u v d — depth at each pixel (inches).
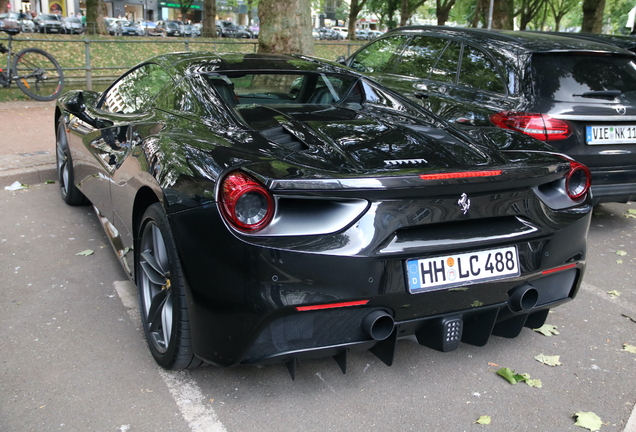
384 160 86.4
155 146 99.0
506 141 105.7
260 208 76.9
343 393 95.3
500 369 103.5
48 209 184.2
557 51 177.5
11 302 122.2
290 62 132.0
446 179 82.4
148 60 140.1
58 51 530.6
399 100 125.8
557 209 95.7
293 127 98.7
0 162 222.4
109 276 137.0
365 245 79.5
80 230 166.7
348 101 123.9
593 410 93.6
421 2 2050.9
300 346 81.8
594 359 109.8
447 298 86.4
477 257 87.9
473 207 86.2
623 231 194.5
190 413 88.6
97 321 115.5
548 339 117.0
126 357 103.0
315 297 78.4
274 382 97.6
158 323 99.6
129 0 2571.4
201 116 106.4
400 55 232.1
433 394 96.1
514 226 91.7
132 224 107.7
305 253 76.9
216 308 80.6
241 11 2728.8
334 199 78.8
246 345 80.2
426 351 110.0
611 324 125.0
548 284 99.3
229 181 77.7
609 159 170.7
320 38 2374.5
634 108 172.9
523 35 198.5
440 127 108.6
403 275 82.4
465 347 112.1
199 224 80.7
